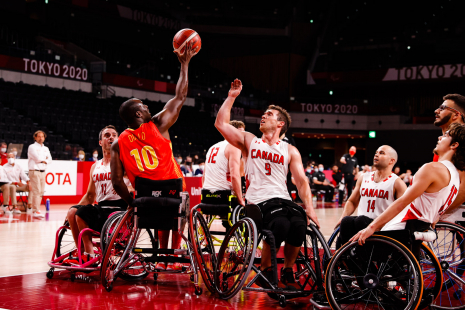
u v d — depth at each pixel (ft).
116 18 81.00
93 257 13.07
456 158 9.81
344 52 88.38
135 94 69.41
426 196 9.50
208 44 93.86
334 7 90.48
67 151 49.42
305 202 11.18
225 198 15.61
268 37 91.66
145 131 11.75
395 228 9.82
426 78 77.30
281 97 88.79
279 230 10.61
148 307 10.16
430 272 10.77
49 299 10.64
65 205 36.96
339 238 12.10
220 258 11.54
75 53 69.00
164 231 13.43
